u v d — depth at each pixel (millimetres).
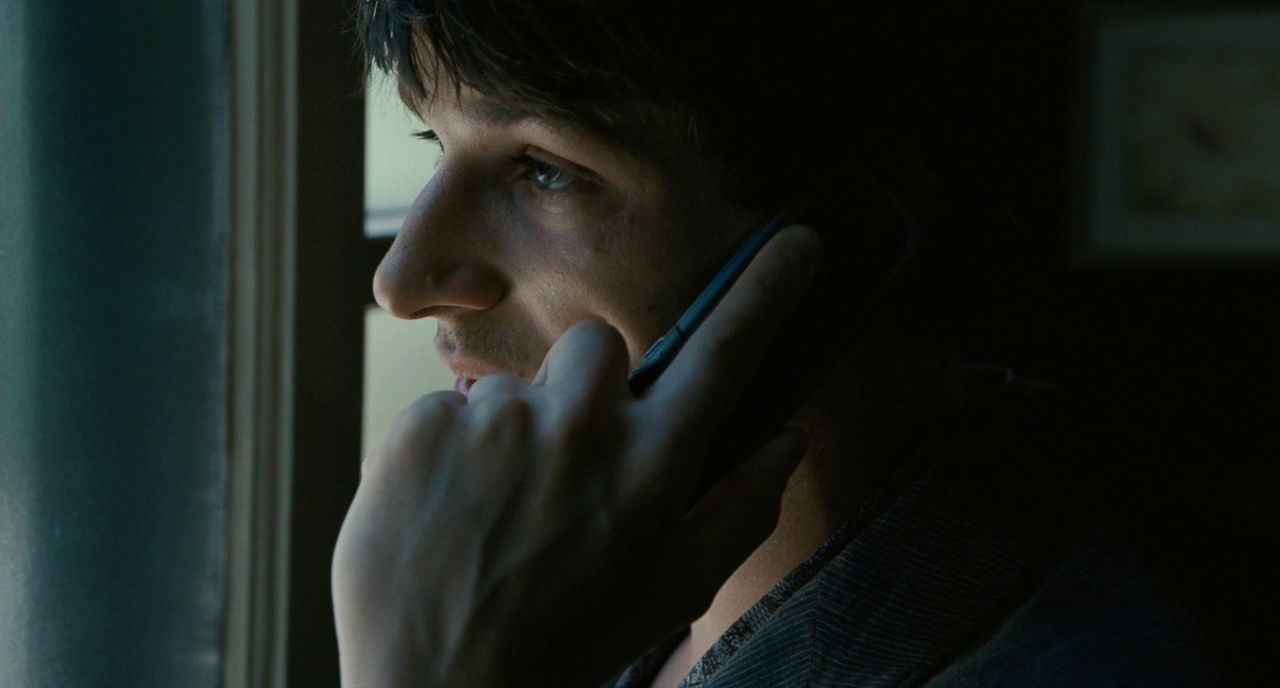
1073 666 564
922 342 683
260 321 888
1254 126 1938
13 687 907
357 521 555
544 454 549
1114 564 624
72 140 894
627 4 561
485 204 638
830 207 613
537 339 646
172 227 893
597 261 616
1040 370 1877
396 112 934
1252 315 1933
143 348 904
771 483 582
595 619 541
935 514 643
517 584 533
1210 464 1474
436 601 533
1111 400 1925
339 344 925
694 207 610
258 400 893
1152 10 1953
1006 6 696
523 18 562
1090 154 2000
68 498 910
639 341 626
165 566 912
